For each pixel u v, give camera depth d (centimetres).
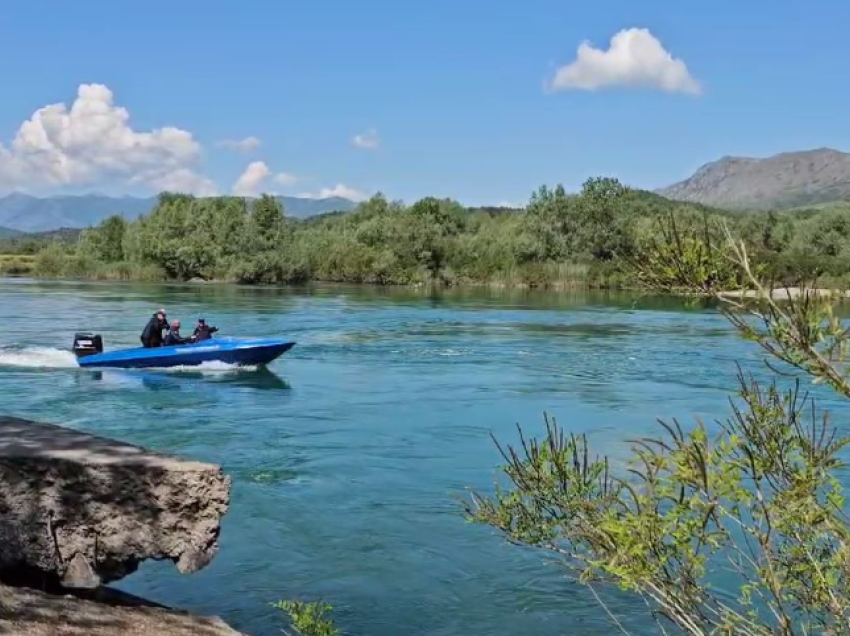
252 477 1145
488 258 7550
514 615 723
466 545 884
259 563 832
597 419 1584
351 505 1020
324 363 2400
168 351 2238
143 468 661
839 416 1520
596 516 397
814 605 352
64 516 657
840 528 340
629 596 760
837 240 4028
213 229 8256
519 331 3406
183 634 601
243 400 1784
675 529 362
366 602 746
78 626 569
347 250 7950
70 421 1534
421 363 2408
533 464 417
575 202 7350
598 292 6688
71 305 4659
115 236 9356
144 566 818
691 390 1938
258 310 4459
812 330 310
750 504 362
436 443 1365
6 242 16450
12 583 641
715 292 330
